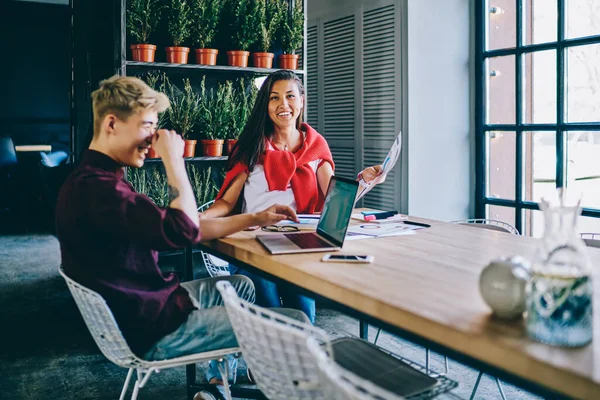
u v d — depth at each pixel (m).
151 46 3.59
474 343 1.17
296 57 3.99
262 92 2.89
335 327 3.52
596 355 1.06
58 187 5.32
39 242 6.45
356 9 4.36
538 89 3.75
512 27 3.85
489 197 4.16
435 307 1.35
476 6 4.08
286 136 2.97
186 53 3.70
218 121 3.84
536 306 1.13
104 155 1.77
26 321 3.77
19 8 9.33
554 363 1.03
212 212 2.72
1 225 7.54
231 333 1.83
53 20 9.59
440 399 2.54
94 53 4.79
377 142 4.27
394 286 1.54
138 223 1.67
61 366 3.03
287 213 2.32
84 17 5.25
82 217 1.69
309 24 4.90
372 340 3.28
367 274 1.67
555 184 3.66
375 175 2.72
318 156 2.97
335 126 4.70
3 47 9.37
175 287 1.90
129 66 3.64
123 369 3.00
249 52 3.93
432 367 2.91
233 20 3.94
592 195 3.49
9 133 9.48
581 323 1.10
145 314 1.76
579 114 3.51
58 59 9.72
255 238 2.26
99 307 1.67
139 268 1.78
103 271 1.71
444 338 1.23
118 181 1.73
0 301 4.22
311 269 1.74
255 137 2.88
